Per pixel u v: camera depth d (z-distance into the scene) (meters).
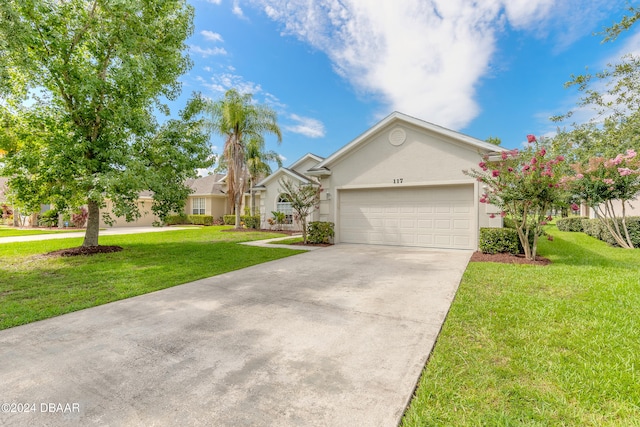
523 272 6.45
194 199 30.36
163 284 6.12
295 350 3.27
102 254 9.78
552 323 3.76
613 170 9.76
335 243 12.29
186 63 11.19
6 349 3.37
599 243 11.77
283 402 2.39
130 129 9.73
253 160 22.88
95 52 9.60
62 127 9.30
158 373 2.85
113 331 3.85
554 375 2.68
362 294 5.27
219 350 3.30
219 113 19.94
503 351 3.12
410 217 11.07
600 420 2.15
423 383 2.61
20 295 5.43
